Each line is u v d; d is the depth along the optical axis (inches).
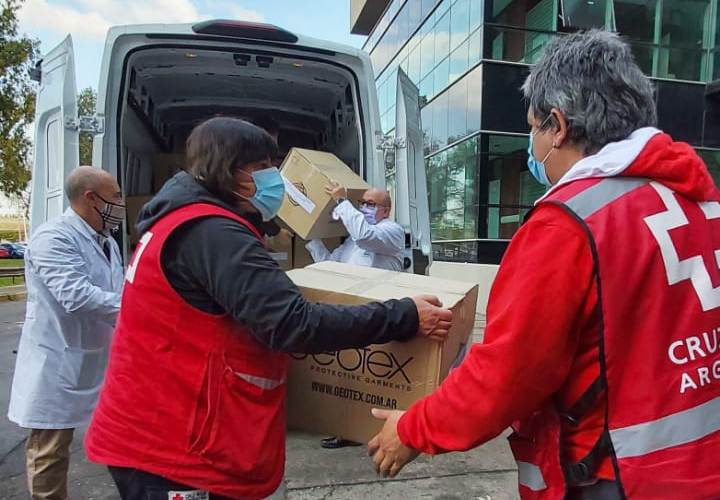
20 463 132.0
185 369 52.6
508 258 44.8
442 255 473.1
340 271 71.1
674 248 41.5
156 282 52.8
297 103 180.7
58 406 93.0
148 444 52.7
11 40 532.1
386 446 49.9
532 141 50.7
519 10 402.0
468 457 133.1
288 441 139.9
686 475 39.5
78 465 130.7
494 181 403.9
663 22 411.8
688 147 46.3
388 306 55.1
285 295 51.4
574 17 393.7
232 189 57.5
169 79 158.4
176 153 206.1
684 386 40.3
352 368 60.4
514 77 401.7
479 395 42.6
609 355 40.1
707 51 418.0
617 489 39.8
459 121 438.0
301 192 129.3
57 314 93.3
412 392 57.9
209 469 52.7
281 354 57.9
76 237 95.8
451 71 455.8
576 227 41.0
